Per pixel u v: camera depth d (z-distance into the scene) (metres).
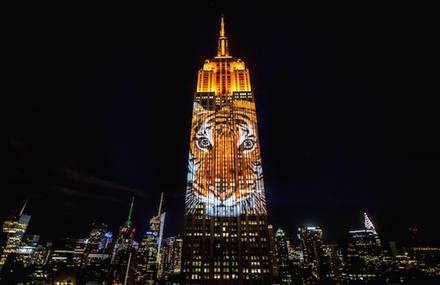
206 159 199.38
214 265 163.88
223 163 197.88
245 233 174.50
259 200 184.75
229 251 168.38
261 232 174.62
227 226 177.00
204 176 193.00
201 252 168.12
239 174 193.88
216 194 187.12
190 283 159.12
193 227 176.50
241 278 160.38
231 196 186.62
